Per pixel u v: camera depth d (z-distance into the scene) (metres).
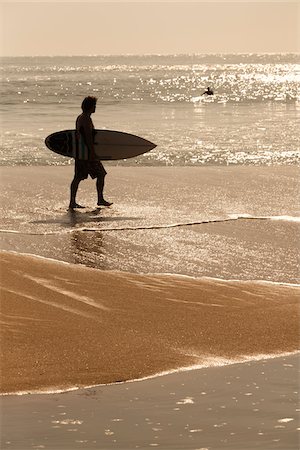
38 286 20.16
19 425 11.50
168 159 56.22
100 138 41.59
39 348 16.09
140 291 20.67
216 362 15.59
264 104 142.25
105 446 10.49
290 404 12.29
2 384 14.14
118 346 16.44
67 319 17.94
